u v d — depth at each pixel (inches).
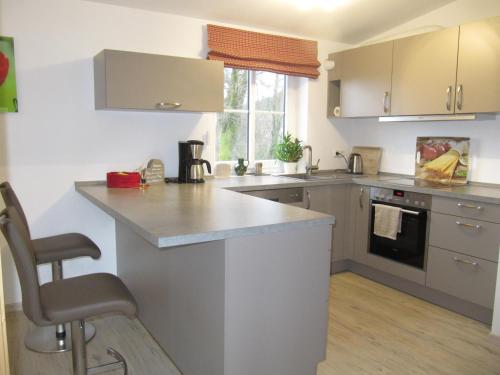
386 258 137.9
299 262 74.2
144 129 127.0
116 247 127.6
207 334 73.4
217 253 67.7
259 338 71.5
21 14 107.3
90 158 120.0
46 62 111.5
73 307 65.2
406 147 156.2
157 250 94.9
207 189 112.9
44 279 119.4
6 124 108.7
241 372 70.5
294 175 157.4
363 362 93.2
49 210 116.6
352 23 147.3
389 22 149.2
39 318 62.5
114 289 72.5
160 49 126.3
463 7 135.2
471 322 113.5
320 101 163.9
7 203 77.1
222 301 67.5
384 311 119.7
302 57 153.5
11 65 107.1
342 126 172.2
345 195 148.2
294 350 76.4
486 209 108.9
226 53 133.8
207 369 74.5
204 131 137.7
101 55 107.3
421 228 125.4
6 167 109.9
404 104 137.7
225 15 131.4
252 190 124.0
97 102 115.3
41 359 93.4
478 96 118.3
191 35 131.0
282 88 162.1
